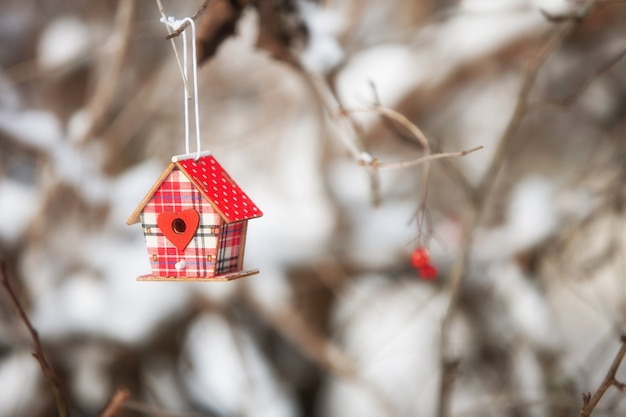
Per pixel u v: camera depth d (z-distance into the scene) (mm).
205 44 5426
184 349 8508
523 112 6176
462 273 6297
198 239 4281
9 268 8297
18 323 7922
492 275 8828
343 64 5363
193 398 8750
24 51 11375
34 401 7977
